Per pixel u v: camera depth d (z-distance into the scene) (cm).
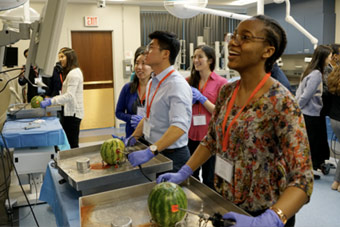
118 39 733
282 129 107
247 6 830
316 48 387
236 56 112
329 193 359
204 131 283
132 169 163
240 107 120
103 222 124
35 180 341
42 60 159
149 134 199
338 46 394
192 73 307
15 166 298
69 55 419
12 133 301
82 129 743
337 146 522
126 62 737
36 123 338
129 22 734
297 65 851
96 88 743
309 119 405
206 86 296
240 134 116
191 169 143
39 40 161
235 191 122
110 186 163
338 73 352
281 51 115
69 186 178
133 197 143
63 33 687
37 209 323
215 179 135
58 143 318
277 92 110
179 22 789
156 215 118
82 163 164
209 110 276
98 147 199
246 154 116
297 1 776
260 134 112
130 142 202
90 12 701
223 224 99
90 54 729
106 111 760
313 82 388
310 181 99
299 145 103
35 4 661
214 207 129
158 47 186
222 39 831
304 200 97
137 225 122
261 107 112
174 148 197
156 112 192
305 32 384
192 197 138
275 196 116
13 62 259
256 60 112
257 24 109
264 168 115
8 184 346
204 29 787
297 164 101
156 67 192
